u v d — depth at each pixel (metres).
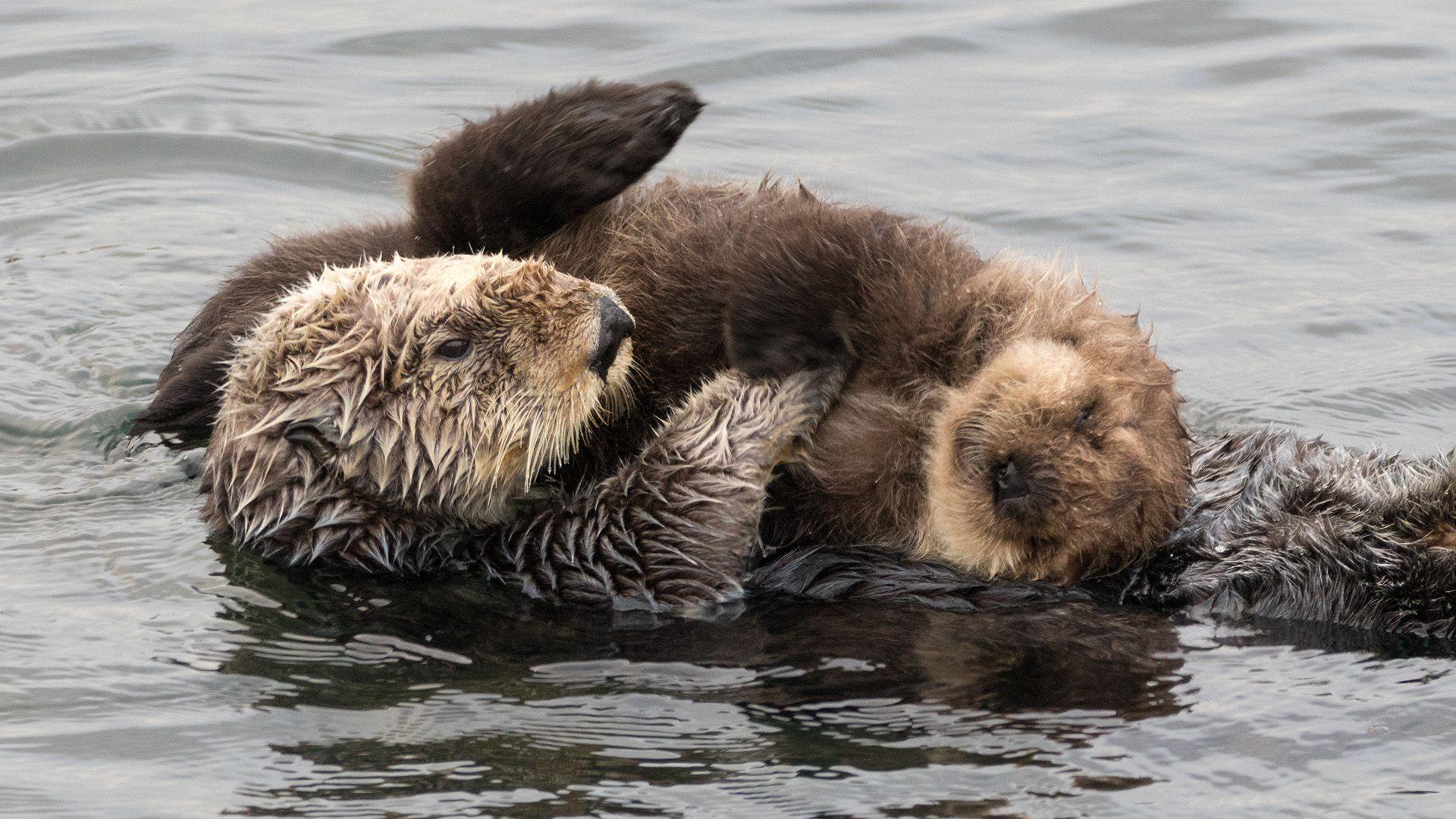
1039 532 8.65
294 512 9.77
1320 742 7.85
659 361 10.20
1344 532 9.30
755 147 17.09
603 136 10.22
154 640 9.06
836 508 9.66
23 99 17.88
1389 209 16.27
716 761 7.75
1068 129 17.75
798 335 9.24
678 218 10.62
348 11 20.83
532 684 8.60
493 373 9.55
